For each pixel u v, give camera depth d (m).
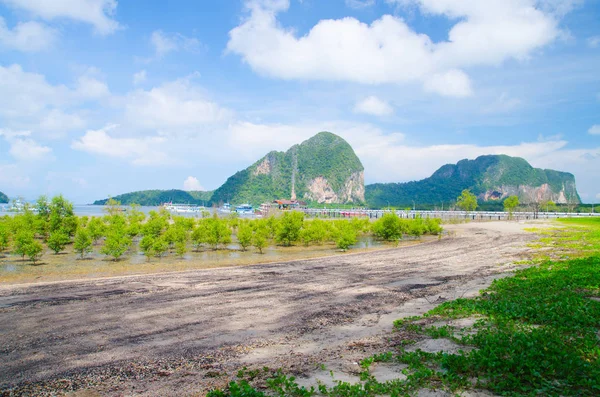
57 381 8.30
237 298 16.58
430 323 11.95
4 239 33.03
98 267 26.62
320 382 7.69
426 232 59.09
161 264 28.14
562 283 16.05
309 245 42.34
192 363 9.27
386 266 26.47
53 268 26.14
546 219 95.12
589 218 90.25
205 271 24.50
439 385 7.17
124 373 8.69
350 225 55.03
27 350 10.26
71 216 42.88
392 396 6.66
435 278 21.36
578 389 6.71
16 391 7.85
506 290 15.86
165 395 7.53
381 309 14.51
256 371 8.44
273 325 12.52
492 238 48.19
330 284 19.84
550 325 10.42
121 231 38.50
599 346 8.77
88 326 12.45
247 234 37.59
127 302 15.82
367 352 9.65
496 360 7.89
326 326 12.34
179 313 14.07
